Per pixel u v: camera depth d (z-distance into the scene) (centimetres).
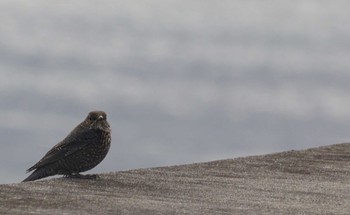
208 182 1363
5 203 1138
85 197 1209
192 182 1357
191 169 1458
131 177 1378
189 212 1146
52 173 1565
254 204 1216
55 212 1104
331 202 1249
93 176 1363
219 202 1221
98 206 1155
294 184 1371
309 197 1278
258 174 1443
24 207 1122
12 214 1080
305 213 1170
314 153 1630
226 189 1315
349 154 1633
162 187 1312
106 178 1361
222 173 1438
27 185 1266
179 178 1384
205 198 1245
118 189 1283
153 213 1128
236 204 1212
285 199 1259
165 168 1460
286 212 1173
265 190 1317
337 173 1472
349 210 1198
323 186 1363
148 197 1236
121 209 1142
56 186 1273
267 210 1180
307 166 1516
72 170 1572
